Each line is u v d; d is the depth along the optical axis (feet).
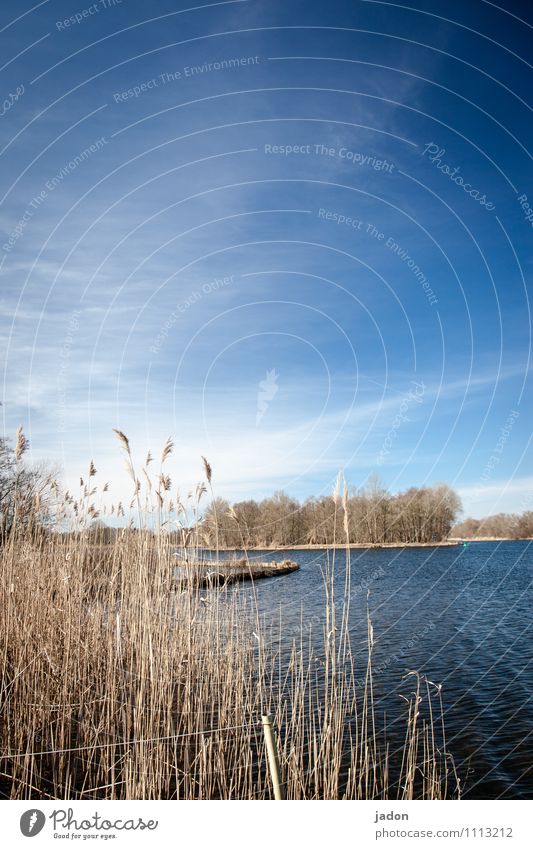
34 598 34.27
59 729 28.58
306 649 48.96
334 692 25.20
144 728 27.40
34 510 38.88
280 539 135.23
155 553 36.83
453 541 208.54
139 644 32.37
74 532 39.37
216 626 36.04
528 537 245.45
